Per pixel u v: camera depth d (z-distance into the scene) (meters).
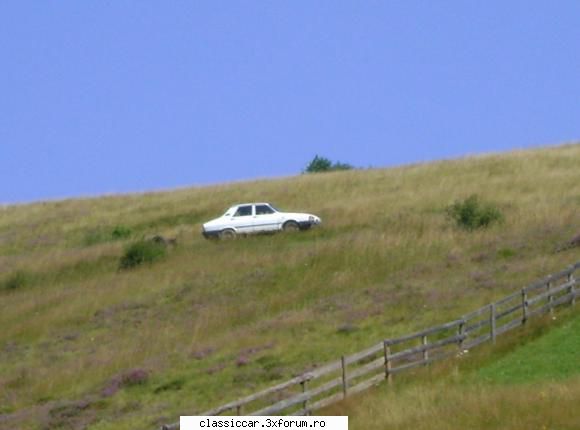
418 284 55.44
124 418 41.56
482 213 66.88
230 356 47.72
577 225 63.06
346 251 62.38
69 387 47.75
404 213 75.50
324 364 43.38
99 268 70.94
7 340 58.50
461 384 37.50
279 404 35.34
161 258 70.00
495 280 53.09
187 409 41.03
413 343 44.66
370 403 35.56
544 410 31.08
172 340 52.66
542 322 43.00
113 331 56.84
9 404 46.66
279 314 55.22
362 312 51.41
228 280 62.47
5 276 70.69
